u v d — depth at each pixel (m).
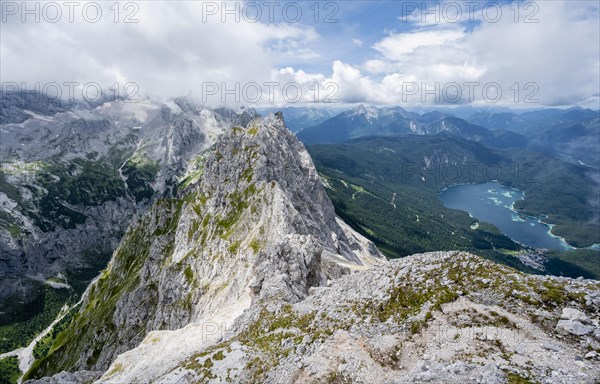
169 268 165.38
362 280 43.34
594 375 22.41
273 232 130.88
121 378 66.44
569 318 27.77
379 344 32.22
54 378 106.50
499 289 32.72
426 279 37.22
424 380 24.98
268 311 50.38
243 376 36.94
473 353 26.98
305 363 33.84
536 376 23.09
